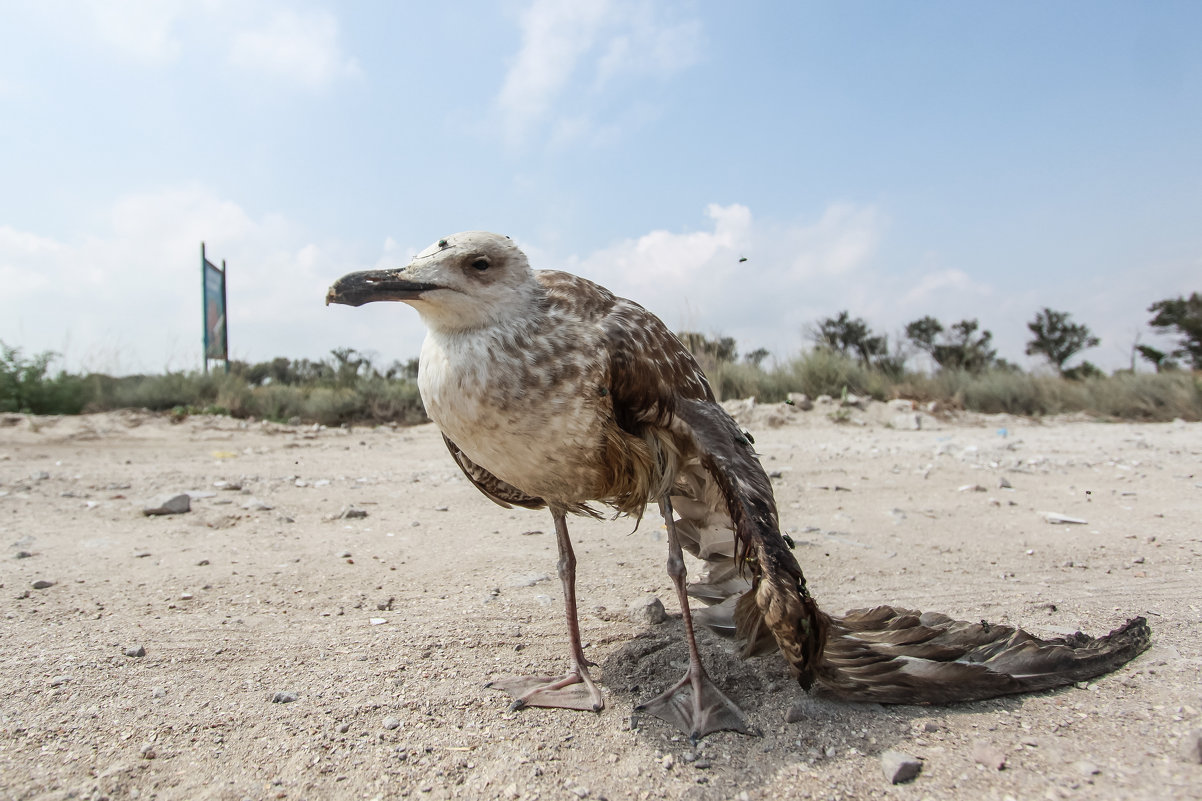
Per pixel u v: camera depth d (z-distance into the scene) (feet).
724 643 1.72
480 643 1.74
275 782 1.17
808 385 7.36
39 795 1.13
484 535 2.72
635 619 1.89
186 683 1.52
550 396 1.32
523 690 1.48
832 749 1.27
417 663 1.63
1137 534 2.60
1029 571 2.22
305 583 2.16
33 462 4.40
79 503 3.20
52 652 1.65
